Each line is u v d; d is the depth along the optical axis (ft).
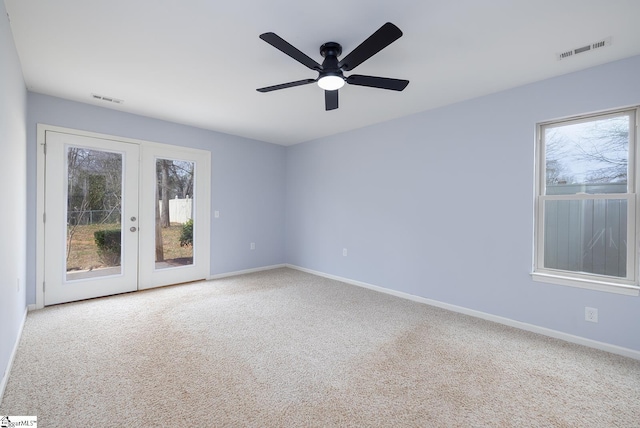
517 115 9.34
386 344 8.11
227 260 15.61
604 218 8.22
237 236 15.97
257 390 6.04
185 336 8.44
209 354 7.45
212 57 7.73
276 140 16.80
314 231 16.40
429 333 8.83
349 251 14.56
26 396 5.70
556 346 8.07
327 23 6.29
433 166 11.37
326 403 5.67
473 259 10.32
